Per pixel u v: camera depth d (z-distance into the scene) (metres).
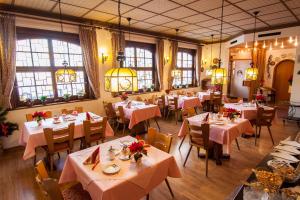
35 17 4.35
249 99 9.02
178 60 8.56
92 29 5.36
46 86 4.98
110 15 4.80
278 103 9.16
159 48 7.25
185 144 4.38
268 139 4.64
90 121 3.44
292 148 1.90
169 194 2.60
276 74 10.05
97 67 5.57
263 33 6.25
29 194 2.66
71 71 4.11
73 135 3.16
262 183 1.16
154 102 6.55
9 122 4.14
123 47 6.09
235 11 4.47
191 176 3.04
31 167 3.43
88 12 4.54
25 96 4.68
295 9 4.36
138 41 6.76
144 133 5.27
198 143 3.22
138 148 1.97
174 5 4.05
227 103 5.53
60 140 3.03
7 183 2.93
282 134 5.00
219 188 2.73
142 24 5.77
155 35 6.94
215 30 6.67
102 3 3.92
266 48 9.50
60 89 5.23
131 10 4.39
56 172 3.21
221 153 3.49
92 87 5.52
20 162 3.63
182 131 3.92
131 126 4.63
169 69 7.82
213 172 3.16
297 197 1.11
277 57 9.83
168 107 6.75
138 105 5.32
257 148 4.12
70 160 2.21
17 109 4.36
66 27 4.98
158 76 7.45
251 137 4.76
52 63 5.00
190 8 4.25
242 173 3.13
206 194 2.60
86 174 1.83
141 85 7.31
